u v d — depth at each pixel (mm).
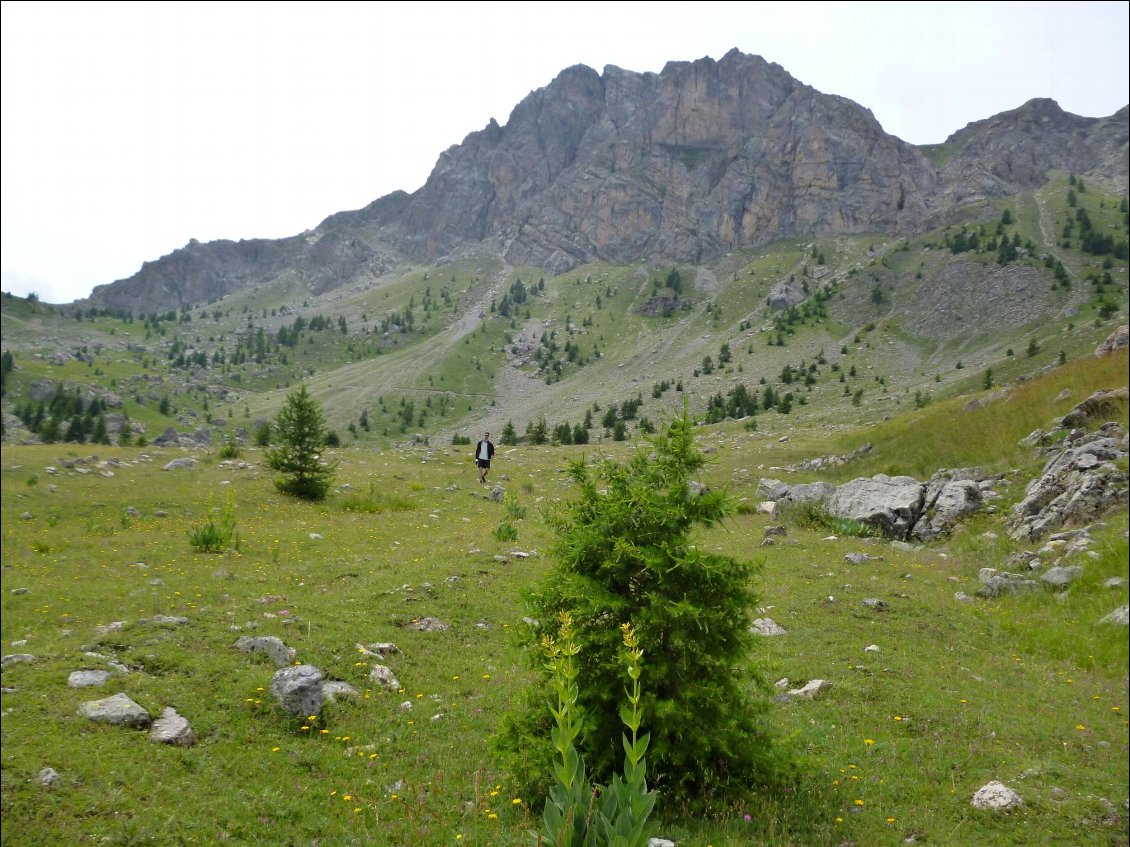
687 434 8148
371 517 25484
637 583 7863
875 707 10562
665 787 7383
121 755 7387
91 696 8461
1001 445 32125
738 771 7758
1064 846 7375
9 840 5969
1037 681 12258
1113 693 11875
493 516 26406
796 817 7414
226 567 16828
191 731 8070
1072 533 20000
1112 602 15312
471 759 8445
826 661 12281
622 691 7340
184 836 6375
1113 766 9273
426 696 10266
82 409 190875
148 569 16469
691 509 7930
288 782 7516
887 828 7445
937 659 12852
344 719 9172
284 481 28609
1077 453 23859
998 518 24031
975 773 8852
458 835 6688
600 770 7059
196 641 10648
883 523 25281
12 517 22203
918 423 42312
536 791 7426
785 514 26500
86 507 24219
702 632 7582
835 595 16109
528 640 7957
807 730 9648
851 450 43719
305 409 28484
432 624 13047
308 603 13445
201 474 31281
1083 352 146500
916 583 17875
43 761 7016
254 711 8828
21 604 13133
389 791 7590
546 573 8281
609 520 7902
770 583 16938
